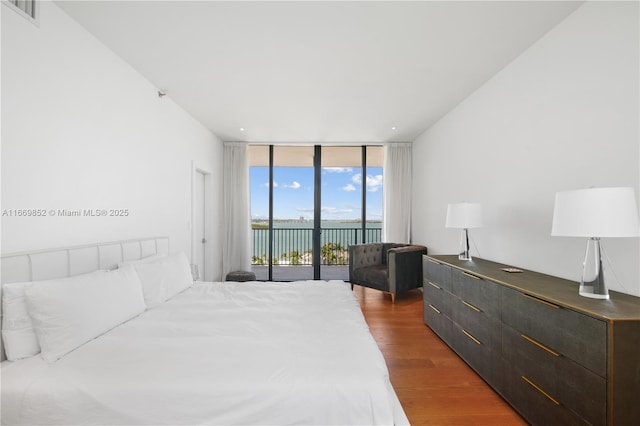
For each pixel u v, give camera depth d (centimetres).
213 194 464
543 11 192
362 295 440
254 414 112
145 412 112
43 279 166
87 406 112
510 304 182
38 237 170
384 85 299
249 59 250
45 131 176
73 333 140
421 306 384
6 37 153
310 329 164
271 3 184
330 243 623
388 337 287
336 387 115
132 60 249
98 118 220
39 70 172
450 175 371
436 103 346
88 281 161
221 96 323
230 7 187
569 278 198
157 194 302
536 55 226
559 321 145
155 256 267
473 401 188
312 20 201
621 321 119
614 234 134
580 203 143
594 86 178
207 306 206
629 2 158
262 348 141
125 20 198
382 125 425
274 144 520
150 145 290
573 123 193
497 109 275
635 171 156
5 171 154
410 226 511
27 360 133
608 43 169
